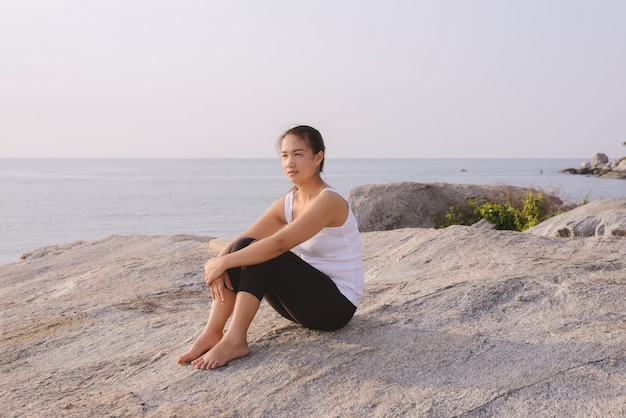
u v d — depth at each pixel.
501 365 3.17
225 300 3.56
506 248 5.72
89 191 93.38
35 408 3.15
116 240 10.40
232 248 3.60
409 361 3.28
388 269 5.94
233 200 70.69
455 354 3.33
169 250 9.02
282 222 3.88
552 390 2.88
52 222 47.44
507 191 12.74
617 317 3.69
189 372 3.42
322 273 3.58
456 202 12.40
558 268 4.78
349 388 3.06
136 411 3.01
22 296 6.53
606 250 5.39
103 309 5.11
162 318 4.65
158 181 134.38
